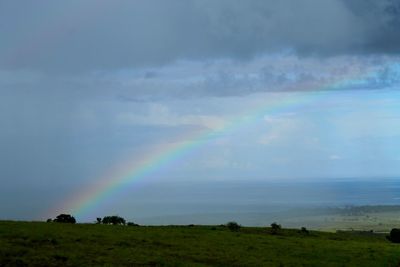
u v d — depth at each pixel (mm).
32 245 39625
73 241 43375
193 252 44531
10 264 32938
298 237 66688
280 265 42250
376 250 54594
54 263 34531
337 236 75062
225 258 43281
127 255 39812
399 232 77000
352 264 45406
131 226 60250
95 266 34844
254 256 45406
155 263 38031
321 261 45688
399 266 47562
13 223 51844
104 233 49969
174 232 56781
